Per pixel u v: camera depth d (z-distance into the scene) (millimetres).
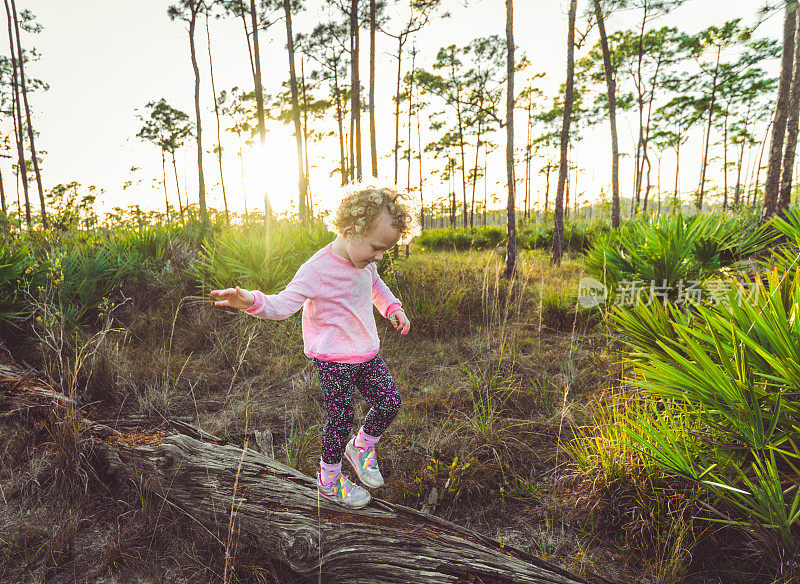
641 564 1735
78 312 4125
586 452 2209
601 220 15492
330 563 1507
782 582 1499
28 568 1682
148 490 1974
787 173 6602
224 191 29750
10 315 3590
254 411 3020
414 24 19984
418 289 5473
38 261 4633
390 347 4320
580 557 1771
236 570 1659
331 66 26047
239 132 34250
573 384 3262
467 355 4090
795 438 1653
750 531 1603
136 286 5359
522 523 2004
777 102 6746
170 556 1756
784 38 6742
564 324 4922
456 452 2438
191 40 21547
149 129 39938
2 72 20047
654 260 4102
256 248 5250
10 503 2018
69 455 2086
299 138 16500
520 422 2734
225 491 1765
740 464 1780
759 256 4371
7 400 2447
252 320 4656
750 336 1861
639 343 2621
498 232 18062
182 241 7051
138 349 3979
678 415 2072
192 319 4691
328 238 6234
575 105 28594
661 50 26422
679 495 1811
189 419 2799
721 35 25562
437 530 1585
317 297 1526
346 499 1629
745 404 1589
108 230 7555
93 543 1812
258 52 16750
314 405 3080
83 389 2711
